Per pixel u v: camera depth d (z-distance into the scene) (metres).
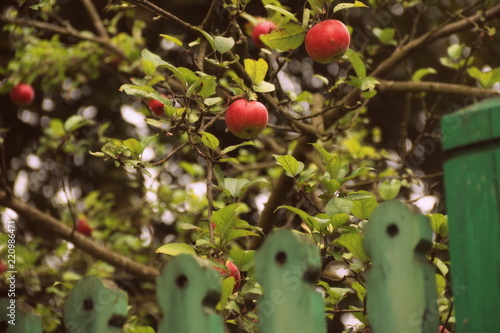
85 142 3.78
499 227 1.13
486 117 1.15
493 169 1.15
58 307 3.60
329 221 1.67
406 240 1.23
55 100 7.06
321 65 6.58
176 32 6.47
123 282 3.82
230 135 6.88
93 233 3.92
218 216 1.73
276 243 1.27
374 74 3.24
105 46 4.00
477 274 1.15
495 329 1.12
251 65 2.04
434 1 4.32
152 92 1.99
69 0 6.73
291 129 2.79
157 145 3.94
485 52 6.37
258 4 4.31
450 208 1.19
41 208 6.27
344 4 2.17
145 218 4.07
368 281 1.25
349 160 3.64
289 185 2.79
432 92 3.10
